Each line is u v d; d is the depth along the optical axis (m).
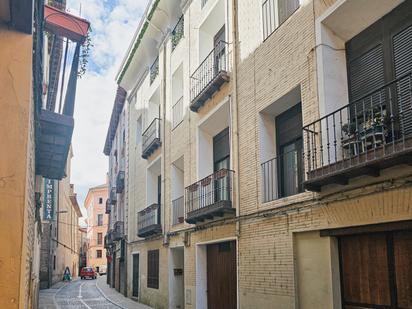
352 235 7.65
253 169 10.80
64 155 10.06
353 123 7.73
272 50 10.27
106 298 25.17
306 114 8.79
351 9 7.91
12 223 3.97
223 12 13.98
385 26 7.65
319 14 8.57
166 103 18.61
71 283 43.78
